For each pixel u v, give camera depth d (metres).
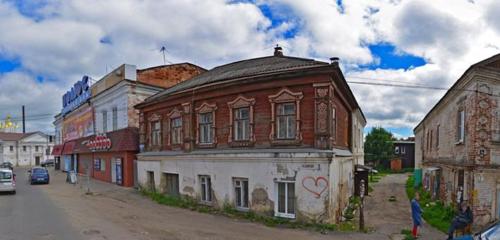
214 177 18.95
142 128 26.88
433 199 22.70
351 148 23.92
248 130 17.78
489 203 14.50
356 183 25.36
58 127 56.25
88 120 39.38
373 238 13.19
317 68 14.95
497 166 14.58
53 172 48.19
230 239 12.55
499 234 6.91
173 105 23.00
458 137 17.34
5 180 25.17
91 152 36.78
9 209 18.42
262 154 16.41
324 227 14.30
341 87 17.67
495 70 14.86
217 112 19.44
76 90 44.00
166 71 33.66
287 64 18.05
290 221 15.16
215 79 20.03
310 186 14.86
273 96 16.56
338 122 18.61
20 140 83.75
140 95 30.55
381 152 55.50
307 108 15.61
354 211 19.05
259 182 16.52
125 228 13.94
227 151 18.31
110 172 32.31
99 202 21.47
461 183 16.45
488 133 14.75
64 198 23.03
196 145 20.78
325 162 14.60
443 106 20.88
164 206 20.25
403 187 31.91
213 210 18.47
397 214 18.50
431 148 26.05
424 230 14.73
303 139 15.63
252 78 17.00
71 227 13.92
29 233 12.90
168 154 22.91
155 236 12.71
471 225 13.47
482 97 14.83
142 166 26.31
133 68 30.69
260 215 16.34
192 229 14.08
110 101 33.25
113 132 31.23
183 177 21.38
